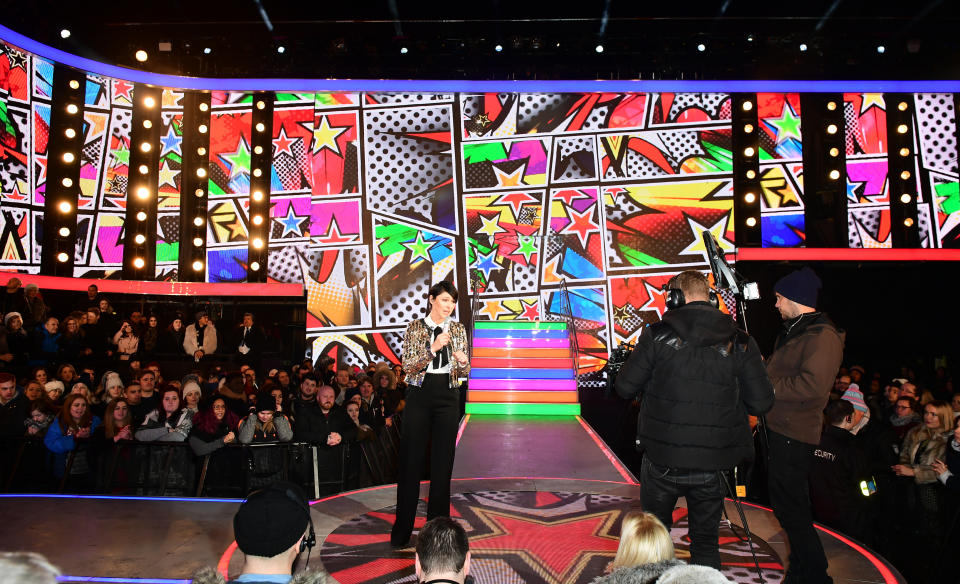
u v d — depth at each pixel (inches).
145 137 608.7
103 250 592.7
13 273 544.1
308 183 639.8
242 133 636.1
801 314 164.1
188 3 554.6
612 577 91.4
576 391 516.1
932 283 601.6
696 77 612.7
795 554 156.1
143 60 589.3
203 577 76.7
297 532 80.2
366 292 634.2
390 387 452.1
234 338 581.3
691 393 138.9
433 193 644.1
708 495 140.9
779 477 156.1
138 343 538.6
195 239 618.5
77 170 580.1
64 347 481.4
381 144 645.3
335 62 615.5
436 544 89.8
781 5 563.2
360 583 162.4
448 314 194.1
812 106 631.2
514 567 174.9
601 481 277.3
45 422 299.1
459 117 649.6
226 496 278.4
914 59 597.6
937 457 239.3
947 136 619.2
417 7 575.2
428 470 332.2
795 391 152.5
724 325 140.3
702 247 629.9
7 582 97.3
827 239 620.1
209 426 285.0
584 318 631.8
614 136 644.1
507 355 553.9
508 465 313.1
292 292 618.2
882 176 621.6
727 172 634.2
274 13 575.8
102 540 193.0
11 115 545.3
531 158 645.9
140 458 278.8
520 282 637.9
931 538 233.5
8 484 278.4
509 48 605.0
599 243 637.9
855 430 271.9
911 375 531.2
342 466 307.3
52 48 549.3
